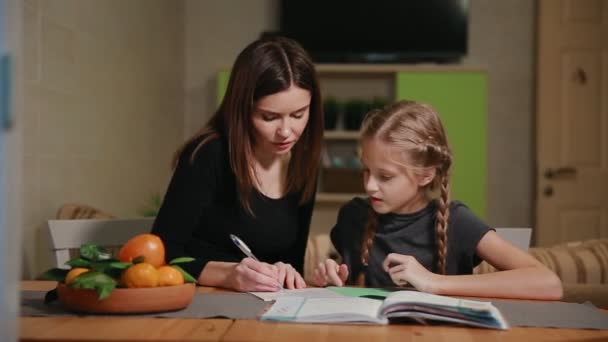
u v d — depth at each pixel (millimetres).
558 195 4605
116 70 3201
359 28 4719
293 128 1509
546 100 4609
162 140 4199
